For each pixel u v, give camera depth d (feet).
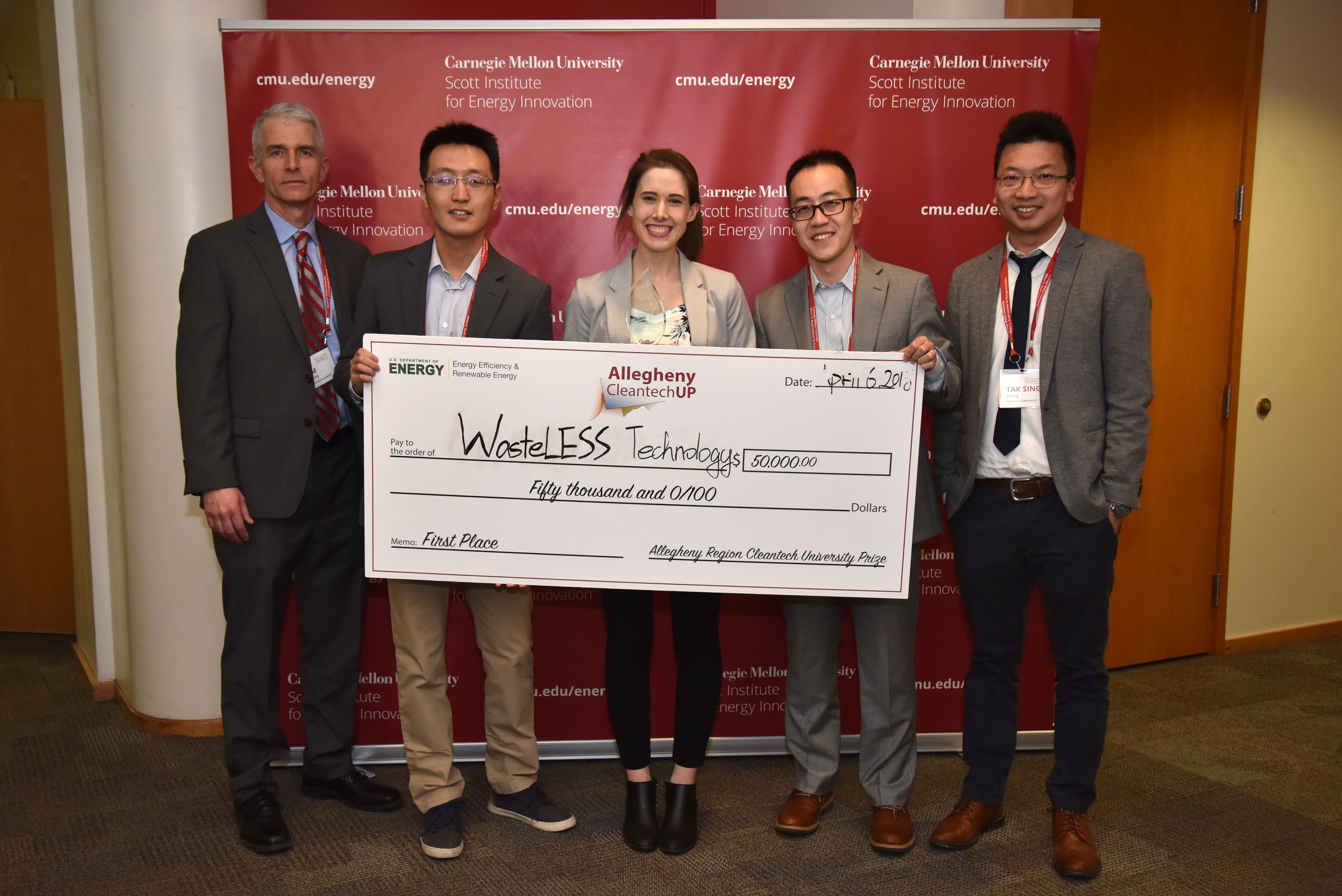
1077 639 6.33
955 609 8.42
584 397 6.19
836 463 6.18
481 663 8.36
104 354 9.41
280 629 6.93
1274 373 11.35
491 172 6.28
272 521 6.66
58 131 9.67
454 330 6.49
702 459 6.22
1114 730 9.02
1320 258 11.49
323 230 7.16
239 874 6.31
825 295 6.58
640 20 7.79
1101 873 6.36
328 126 7.78
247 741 6.79
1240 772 8.04
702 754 6.63
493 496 6.28
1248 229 10.86
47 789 7.67
